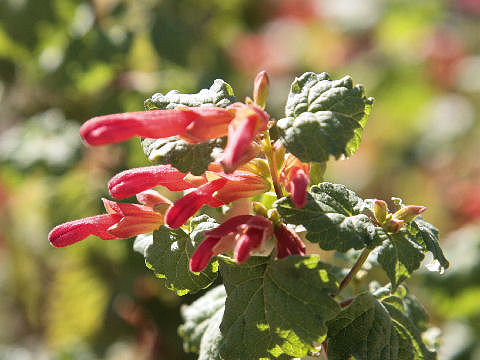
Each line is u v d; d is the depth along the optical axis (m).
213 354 0.31
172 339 0.46
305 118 0.28
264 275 0.28
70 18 0.48
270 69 0.70
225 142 0.27
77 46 0.47
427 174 0.76
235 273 0.28
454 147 0.77
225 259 0.28
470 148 0.77
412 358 0.30
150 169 0.29
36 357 0.60
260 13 0.64
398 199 0.29
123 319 0.49
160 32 0.48
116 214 0.29
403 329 0.30
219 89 0.29
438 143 0.77
